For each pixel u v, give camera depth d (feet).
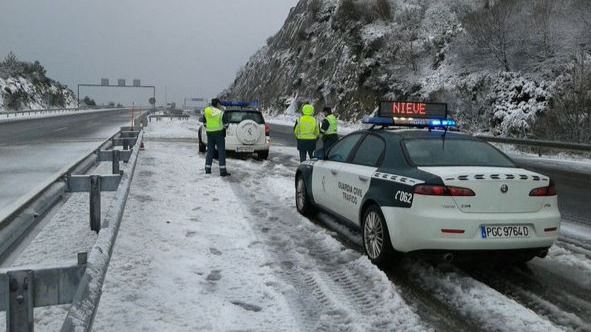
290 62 196.95
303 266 18.26
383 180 17.98
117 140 40.60
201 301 14.82
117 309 13.96
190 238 21.33
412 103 22.45
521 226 16.03
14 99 235.20
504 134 76.18
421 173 16.62
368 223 18.79
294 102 169.78
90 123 139.54
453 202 15.74
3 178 37.78
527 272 18.08
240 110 54.08
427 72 110.32
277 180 37.32
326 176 23.20
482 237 15.70
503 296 15.48
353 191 20.22
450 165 17.48
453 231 15.56
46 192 15.96
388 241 17.31
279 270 17.79
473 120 83.87
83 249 19.04
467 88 87.86
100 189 20.65
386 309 14.58
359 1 150.61
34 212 13.99
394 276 17.43
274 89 204.85
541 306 15.12
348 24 152.46
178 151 59.00
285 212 27.04
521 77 82.17
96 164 28.53
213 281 16.51
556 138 65.72
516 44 88.12
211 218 25.17
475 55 94.89
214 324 13.33
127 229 22.29
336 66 146.61
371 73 126.31
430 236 15.72
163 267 17.54
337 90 138.10
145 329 12.85
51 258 18.01
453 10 121.49
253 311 14.30
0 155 54.44
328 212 23.61
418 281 17.02
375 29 136.36
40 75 307.99
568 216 28.40
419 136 19.22
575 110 65.26
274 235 22.33
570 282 17.10
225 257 19.02
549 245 16.55
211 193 31.94
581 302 15.39
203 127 55.06
